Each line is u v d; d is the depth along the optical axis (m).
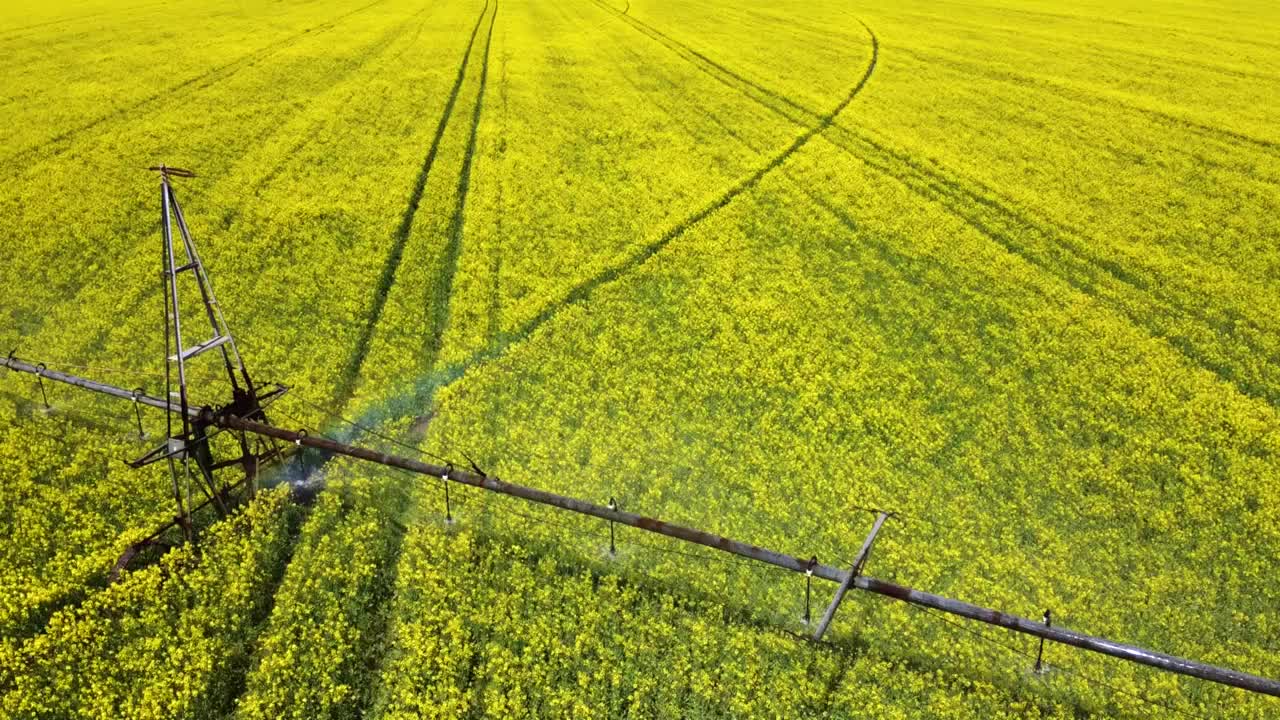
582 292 21.39
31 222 24.09
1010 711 11.71
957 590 13.45
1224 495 15.25
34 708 11.66
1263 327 19.91
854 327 20.09
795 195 26.36
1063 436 16.72
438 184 26.95
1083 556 14.17
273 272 21.95
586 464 16.08
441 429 16.81
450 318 20.30
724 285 21.62
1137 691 11.92
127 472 15.42
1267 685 10.04
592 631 12.64
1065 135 30.62
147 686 11.95
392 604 13.21
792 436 16.62
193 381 17.94
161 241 23.42
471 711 11.71
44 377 16.52
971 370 18.69
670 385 18.05
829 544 14.24
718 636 12.70
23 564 13.87
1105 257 22.67
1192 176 27.28
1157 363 18.67
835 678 12.23
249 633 12.73
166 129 30.55
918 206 25.69
